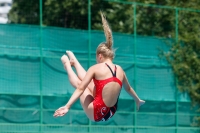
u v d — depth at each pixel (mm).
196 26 55531
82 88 20703
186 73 53938
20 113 46500
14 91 46656
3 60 46500
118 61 50875
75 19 62406
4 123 45688
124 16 60500
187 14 55562
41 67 47938
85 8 62500
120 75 21453
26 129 46406
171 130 52156
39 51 48125
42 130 46938
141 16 58938
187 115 53406
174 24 55719
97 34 50781
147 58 52469
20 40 47500
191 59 54312
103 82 21094
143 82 51906
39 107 47375
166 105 52719
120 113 50281
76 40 49875
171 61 53500
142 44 52438
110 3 61906
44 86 47906
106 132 49250
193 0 63188
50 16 63094
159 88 52625
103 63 21438
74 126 48031
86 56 50156
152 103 52062
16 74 46938
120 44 51312
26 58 47469
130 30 58844
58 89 48500
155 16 58188
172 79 53375
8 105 46188
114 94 21250
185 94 53656
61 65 48938
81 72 22688
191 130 53188
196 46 54969
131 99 50969
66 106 20234
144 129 51125
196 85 54031
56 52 48938
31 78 47500
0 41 46625
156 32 57719
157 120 52000
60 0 62594
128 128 50281
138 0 61469
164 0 64438
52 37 48875
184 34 54812
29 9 66250
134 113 50875
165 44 53688
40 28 48375
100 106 21109
